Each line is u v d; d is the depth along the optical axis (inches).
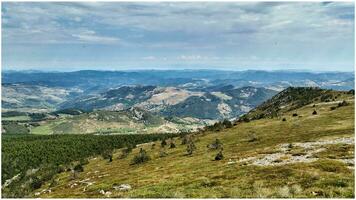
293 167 2166.6
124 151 6343.5
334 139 3238.2
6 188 6038.4
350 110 5531.5
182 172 2901.1
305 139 3609.7
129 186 2571.4
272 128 5216.5
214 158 3452.3
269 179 1983.3
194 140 5590.6
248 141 4451.3
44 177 5270.7
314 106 6870.1
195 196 1765.5
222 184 2054.6
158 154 4938.5
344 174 1871.3
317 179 1814.7
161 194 1936.5
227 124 6683.1
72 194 2588.6
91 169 5054.1
